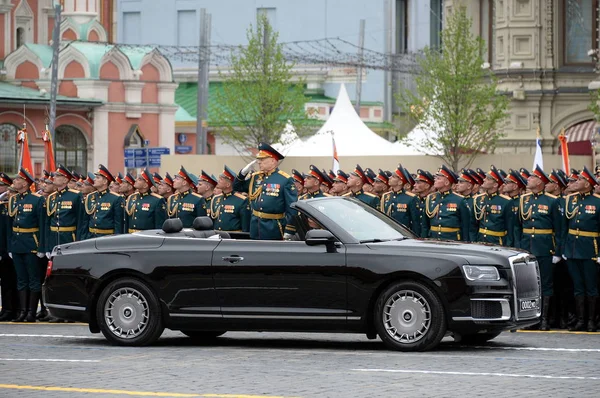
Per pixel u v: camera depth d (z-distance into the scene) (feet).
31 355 71.36
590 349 72.43
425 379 59.57
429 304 69.82
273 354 70.28
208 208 96.32
